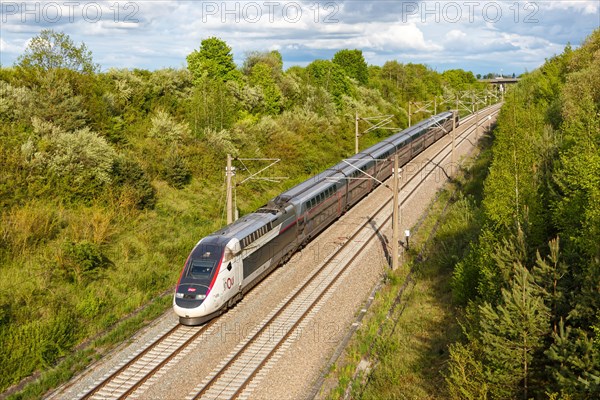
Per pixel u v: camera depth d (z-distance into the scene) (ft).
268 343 69.82
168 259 98.78
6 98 113.50
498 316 50.08
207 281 74.59
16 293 75.51
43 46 127.75
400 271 99.25
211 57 194.08
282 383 61.05
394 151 172.96
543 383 49.24
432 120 230.68
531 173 89.35
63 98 120.26
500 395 49.34
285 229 98.17
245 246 82.99
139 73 168.96
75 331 73.31
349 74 311.47
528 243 67.15
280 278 94.17
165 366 64.90
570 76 141.18
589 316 47.03
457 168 184.96
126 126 142.82
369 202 147.95
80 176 104.83
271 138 175.83
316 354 67.97
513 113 130.62
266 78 209.05
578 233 62.13
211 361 65.67
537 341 48.26
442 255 102.83
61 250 85.76
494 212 83.35
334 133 209.67
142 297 85.30
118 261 92.58
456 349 54.49
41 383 61.26
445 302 82.79
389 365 64.64
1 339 65.57
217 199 131.95
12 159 98.17
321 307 82.17
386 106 296.30
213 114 159.63
